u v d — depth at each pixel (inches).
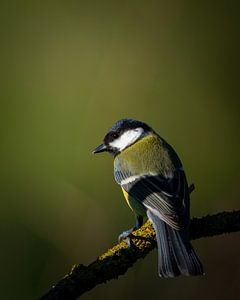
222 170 507.2
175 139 508.4
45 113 489.4
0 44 515.2
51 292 273.7
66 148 480.4
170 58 518.3
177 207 325.1
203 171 506.9
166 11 521.0
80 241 469.7
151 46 515.2
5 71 506.6
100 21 517.7
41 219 473.4
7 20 520.7
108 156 479.2
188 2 526.3
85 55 510.3
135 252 301.3
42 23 519.2
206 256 479.8
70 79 502.3
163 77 513.7
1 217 473.4
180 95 514.6
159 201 332.2
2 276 464.1
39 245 470.3
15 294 461.1
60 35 517.0
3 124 486.3
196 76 521.0
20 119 488.4
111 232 470.6
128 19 517.7
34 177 477.1
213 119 515.2
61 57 510.6
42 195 475.2
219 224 325.4
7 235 470.9
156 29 519.2
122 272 292.0
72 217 473.1
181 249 305.3
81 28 517.0
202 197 503.8
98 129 488.1
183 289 469.1
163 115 509.7
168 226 317.1
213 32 529.7
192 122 512.7
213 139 511.5
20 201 475.5
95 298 461.7
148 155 363.9
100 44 512.1
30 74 506.3
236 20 532.7
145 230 316.2
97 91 499.5
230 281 472.4
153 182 345.1
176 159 364.2
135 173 357.1
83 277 279.6
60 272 465.1
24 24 520.7
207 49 527.5
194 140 511.5
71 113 490.3
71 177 475.5
